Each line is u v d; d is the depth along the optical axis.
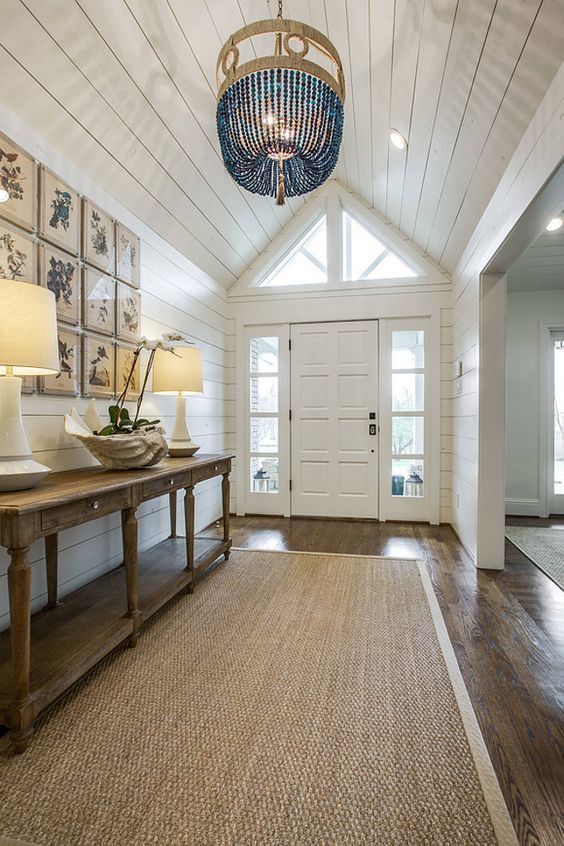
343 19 2.23
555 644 1.97
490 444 2.93
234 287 4.55
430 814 1.10
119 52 1.96
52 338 1.58
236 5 2.13
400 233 4.23
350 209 4.30
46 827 1.06
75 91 1.96
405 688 1.63
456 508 3.82
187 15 2.03
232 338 4.56
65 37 1.76
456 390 3.84
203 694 1.59
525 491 4.64
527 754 1.31
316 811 1.11
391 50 2.24
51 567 1.98
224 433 4.50
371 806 1.12
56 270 2.08
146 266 2.95
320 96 1.70
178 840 1.03
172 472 2.19
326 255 4.41
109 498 1.72
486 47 1.81
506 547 3.47
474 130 2.29
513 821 1.08
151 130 2.42
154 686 1.64
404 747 1.33
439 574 2.84
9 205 1.80
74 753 1.30
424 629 2.08
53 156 2.07
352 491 4.35
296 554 3.22
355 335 4.33
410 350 4.24
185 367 2.87
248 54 2.41
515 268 3.93
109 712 1.49
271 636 2.01
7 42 1.64
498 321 2.91
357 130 3.19
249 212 3.76
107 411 2.51
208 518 4.07
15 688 1.30
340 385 4.36
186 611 2.27
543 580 2.74
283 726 1.42
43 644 1.64
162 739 1.36
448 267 4.04
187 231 3.34
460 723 1.44
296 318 4.43
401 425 4.28
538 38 1.60
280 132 1.73
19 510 1.27
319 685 1.65
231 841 1.03
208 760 1.28
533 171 1.90
